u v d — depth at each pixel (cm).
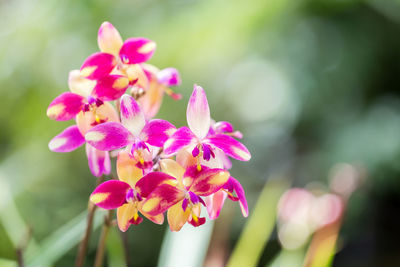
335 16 183
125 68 51
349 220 162
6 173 133
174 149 49
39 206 137
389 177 161
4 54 141
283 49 182
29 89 144
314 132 191
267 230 63
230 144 49
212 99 185
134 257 150
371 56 183
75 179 151
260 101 196
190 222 50
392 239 175
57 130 144
